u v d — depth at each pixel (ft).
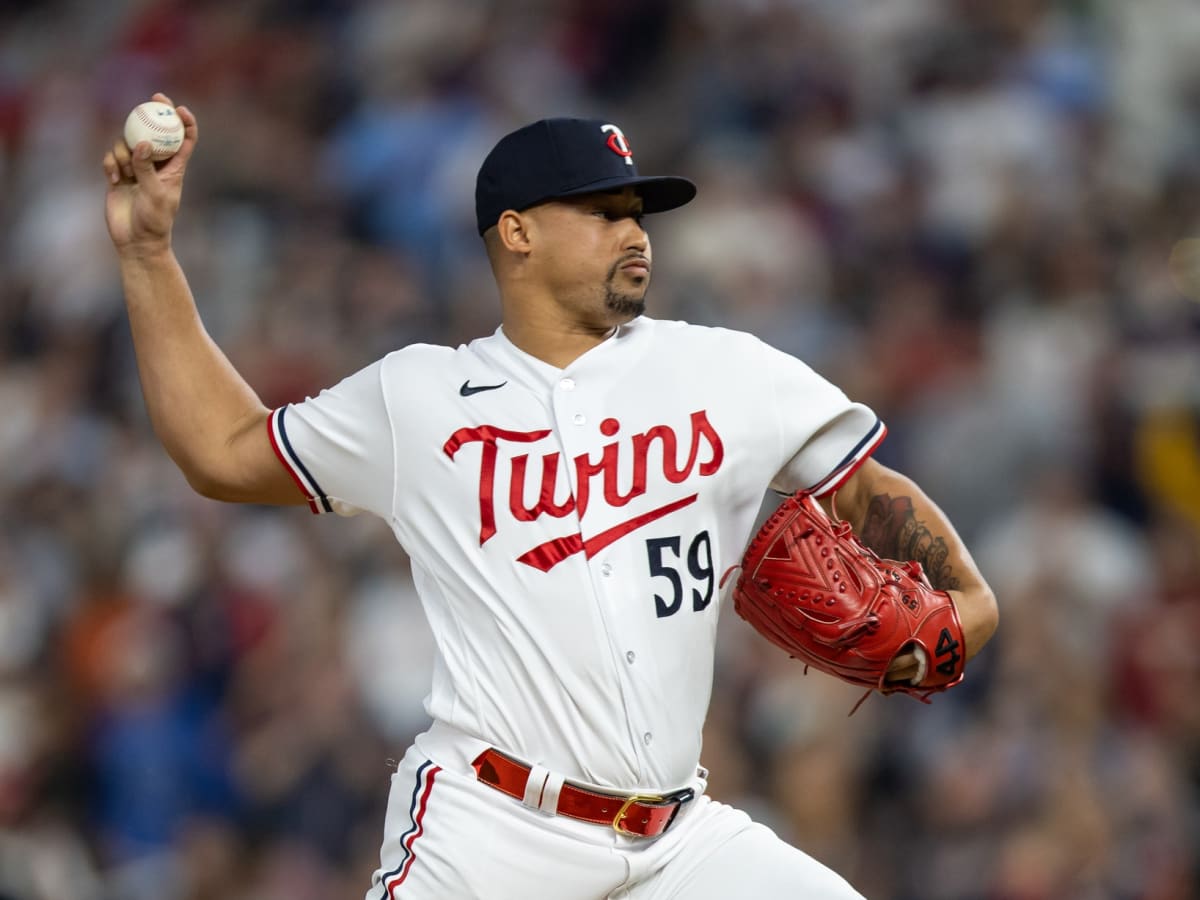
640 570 43.11
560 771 42.86
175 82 174.81
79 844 112.16
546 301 44.75
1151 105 152.15
